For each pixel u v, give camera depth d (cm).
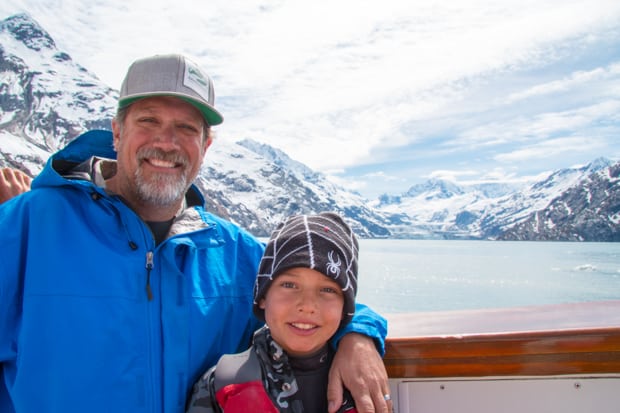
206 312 164
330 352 153
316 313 142
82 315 145
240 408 135
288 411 138
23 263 151
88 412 142
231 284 175
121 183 180
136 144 173
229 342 172
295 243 147
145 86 171
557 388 153
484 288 4606
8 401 150
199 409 144
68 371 142
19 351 144
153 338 153
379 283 4984
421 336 156
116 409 144
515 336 152
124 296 151
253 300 167
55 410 140
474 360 154
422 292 4297
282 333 143
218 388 142
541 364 152
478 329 161
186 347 157
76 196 163
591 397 152
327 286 147
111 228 159
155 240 175
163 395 151
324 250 146
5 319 146
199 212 179
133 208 179
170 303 157
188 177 180
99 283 149
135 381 147
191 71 175
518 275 5925
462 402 156
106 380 144
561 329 153
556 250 13888
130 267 154
